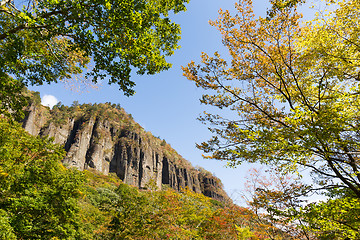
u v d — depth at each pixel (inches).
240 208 644.7
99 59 264.2
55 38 325.7
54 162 587.2
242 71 352.2
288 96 352.8
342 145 227.1
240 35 346.9
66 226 560.7
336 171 261.0
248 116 359.9
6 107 295.4
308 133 213.8
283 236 380.2
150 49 265.6
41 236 514.9
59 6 223.5
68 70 344.2
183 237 689.6
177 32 303.3
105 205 820.0
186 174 5497.1
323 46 312.2
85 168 3964.1
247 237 591.5
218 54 339.0
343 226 248.7
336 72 296.4
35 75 323.0
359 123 221.0
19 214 472.7
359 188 256.8
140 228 695.7
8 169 491.8
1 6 259.0
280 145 247.0
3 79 273.7
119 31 241.9
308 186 281.0
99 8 229.6
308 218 253.1
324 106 244.7
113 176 4237.2
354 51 296.5
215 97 358.6
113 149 4837.6
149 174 4724.4
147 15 267.6
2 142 500.7
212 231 676.7
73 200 579.8
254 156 269.4
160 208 746.2
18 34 274.8
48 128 3978.8
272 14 310.8
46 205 511.8
